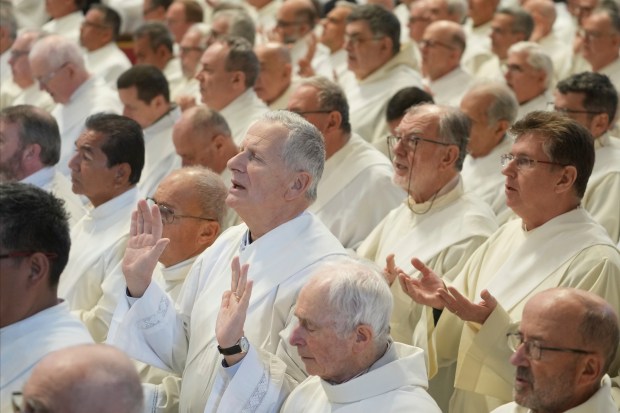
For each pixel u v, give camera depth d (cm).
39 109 796
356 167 811
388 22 1103
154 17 1568
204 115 837
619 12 1263
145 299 536
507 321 543
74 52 1098
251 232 566
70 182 830
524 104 1006
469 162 882
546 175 580
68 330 451
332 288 454
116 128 725
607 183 767
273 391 491
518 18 1235
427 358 596
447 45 1114
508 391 546
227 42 1012
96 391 352
